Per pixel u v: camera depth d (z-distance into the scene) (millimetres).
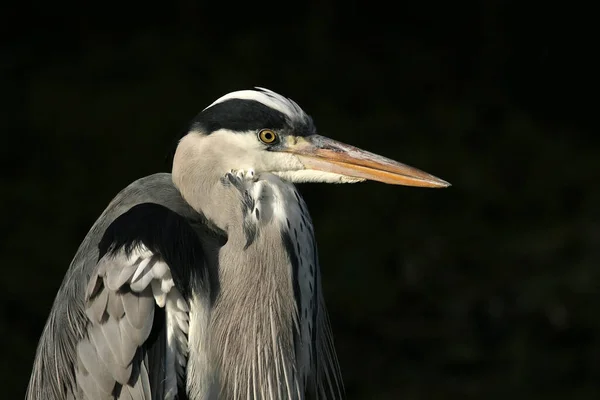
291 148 5777
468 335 11148
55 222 11680
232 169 5645
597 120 14531
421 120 14031
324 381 6238
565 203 12773
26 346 10203
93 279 5289
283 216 5582
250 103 5664
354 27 15328
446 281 11586
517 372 10758
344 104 14094
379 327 11109
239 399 5492
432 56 15047
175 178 5730
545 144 13805
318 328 6020
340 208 12453
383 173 5883
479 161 13336
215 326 5461
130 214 5457
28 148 12891
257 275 5496
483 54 15141
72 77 14227
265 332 5500
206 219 5719
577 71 14969
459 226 12328
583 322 11133
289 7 15383
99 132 13070
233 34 15062
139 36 14961
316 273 5727
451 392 10539
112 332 5211
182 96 13602
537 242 12070
